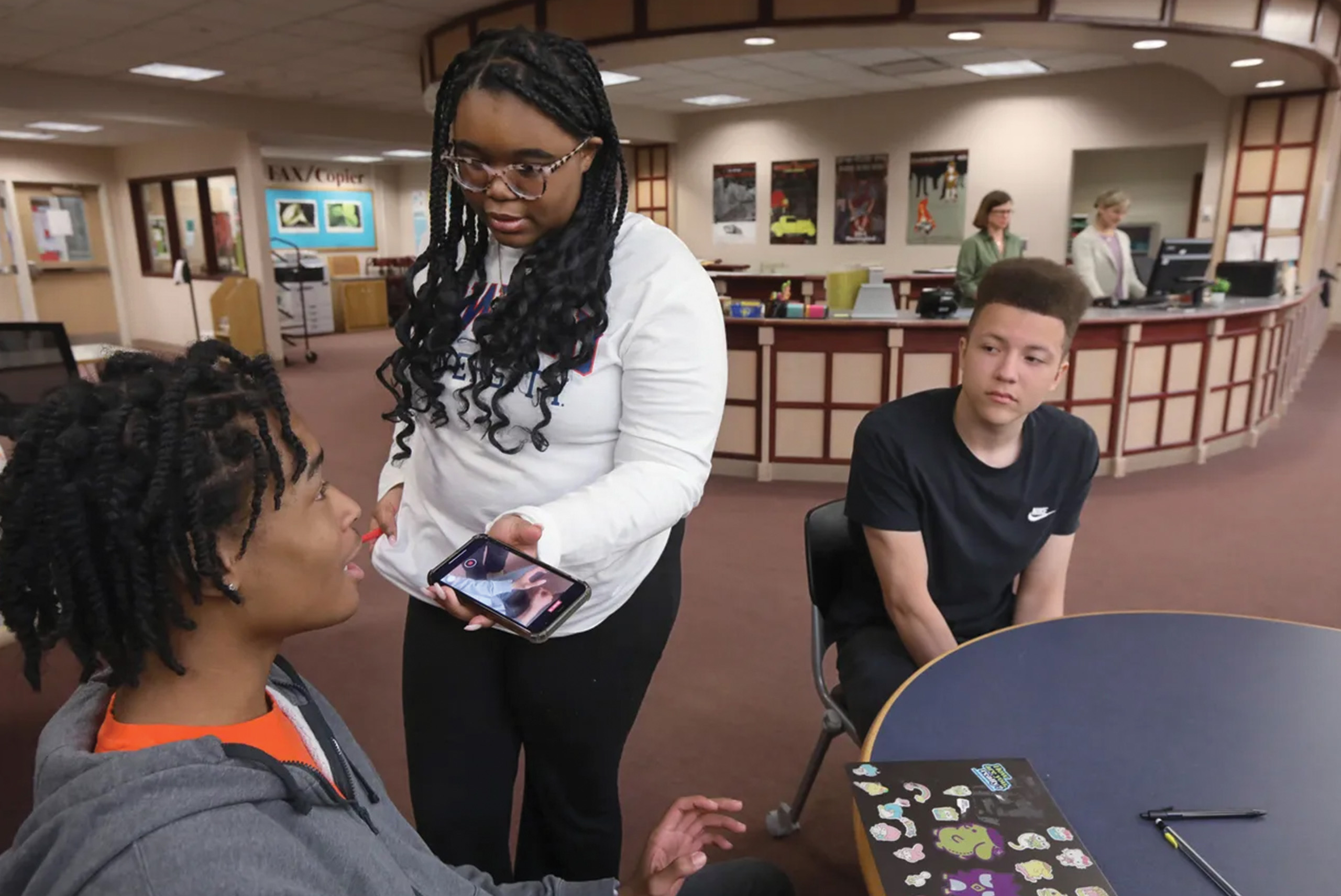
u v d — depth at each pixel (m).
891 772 0.95
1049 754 1.00
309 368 8.97
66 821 0.53
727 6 4.92
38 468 0.57
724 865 1.25
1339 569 3.55
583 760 1.30
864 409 4.88
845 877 1.85
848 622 1.75
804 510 4.46
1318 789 0.93
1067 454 1.53
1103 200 5.41
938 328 4.71
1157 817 0.89
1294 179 7.66
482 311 1.16
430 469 1.24
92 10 5.44
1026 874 0.80
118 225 11.01
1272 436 5.91
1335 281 10.88
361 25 5.92
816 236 10.23
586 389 1.12
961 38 5.10
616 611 1.23
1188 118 8.03
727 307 5.07
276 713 0.70
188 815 0.54
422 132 10.15
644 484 1.08
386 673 2.71
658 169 11.38
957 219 9.30
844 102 9.71
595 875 1.39
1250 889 0.80
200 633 0.63
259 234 9.05
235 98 8.57
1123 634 1.29
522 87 0.97
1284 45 5.37
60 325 2.76
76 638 0.60
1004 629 1.32
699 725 2.44
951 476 1.50
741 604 3.26
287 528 0.63
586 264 1.07
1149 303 5.46
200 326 10.12
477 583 0.97
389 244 14.10
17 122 8.17
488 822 1.32
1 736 2.34
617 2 5.20
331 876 0.60
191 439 0.58
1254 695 1.12
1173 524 4.12
